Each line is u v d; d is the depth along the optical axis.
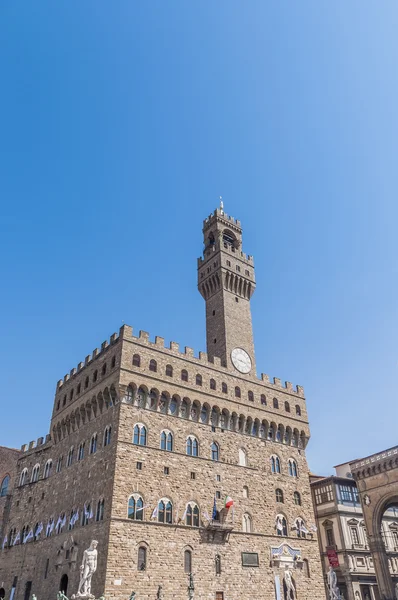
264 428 78.25
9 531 79.75
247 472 71.69
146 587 53.59
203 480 65.62
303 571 70.81
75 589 56.97
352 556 79.31
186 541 59.62
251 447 74.62
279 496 74.25
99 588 51.44
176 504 61.09
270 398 81.62
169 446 64.62
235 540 64.94
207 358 77.50
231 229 95.88
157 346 69.19
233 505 67.19
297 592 68.12
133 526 55.88
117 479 57.25
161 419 65.31
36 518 75.12
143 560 55.00
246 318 87.50
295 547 71.56
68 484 68.69
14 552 75.62
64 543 63.12
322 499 87.00
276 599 64.88
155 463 61.66
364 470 83.00
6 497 86.25
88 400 69.31
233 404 74.81
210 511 64.19
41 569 67.19
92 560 43.34
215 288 88.69
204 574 59.41
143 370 65.75
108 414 64.38
